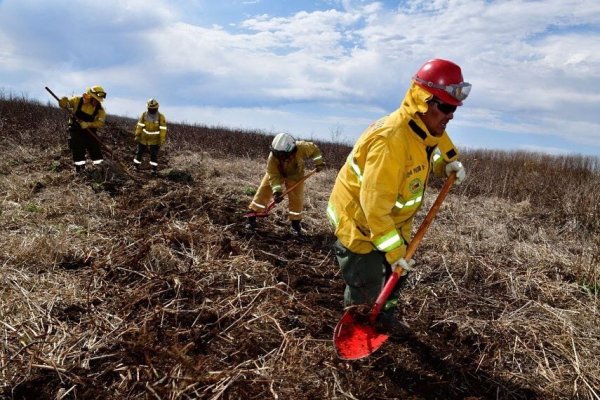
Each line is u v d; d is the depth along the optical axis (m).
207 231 5.20
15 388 2.54
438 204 2.97
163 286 3.73
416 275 4.52
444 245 5.25
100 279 3.86
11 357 2.75
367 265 2.89
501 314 3.81
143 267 4.14
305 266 4.74
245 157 12.84
